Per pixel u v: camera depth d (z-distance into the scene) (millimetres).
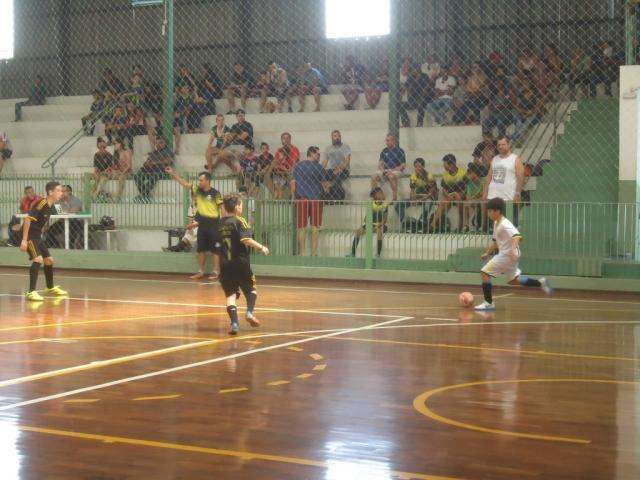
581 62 19297
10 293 14516
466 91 20156
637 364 8414
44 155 23344
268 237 17703
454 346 9422
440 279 16312
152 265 18469
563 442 5641
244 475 4949
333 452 5402
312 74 22438
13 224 19875
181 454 5344
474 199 16828
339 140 19000
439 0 22266
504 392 7145
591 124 17297
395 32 19156
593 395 7039
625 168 15617
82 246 19672
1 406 6566
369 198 18938
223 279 10328
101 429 5910
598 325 11047
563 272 15406
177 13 25234
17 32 26719
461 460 5242
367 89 21656
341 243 17281
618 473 5020
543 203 15617
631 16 16250
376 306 13000
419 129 20000
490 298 12617
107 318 11586
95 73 26109
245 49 24531
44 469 5039
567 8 21031
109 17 25891
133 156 21812
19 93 26750
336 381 7562
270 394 7035
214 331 10453
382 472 5012
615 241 15289
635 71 15508
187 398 6875
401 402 6766
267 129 21938
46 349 9148
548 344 9570
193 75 24594
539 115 18781
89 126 22844
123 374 7832
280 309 12602
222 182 19172
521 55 21359
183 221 18844
